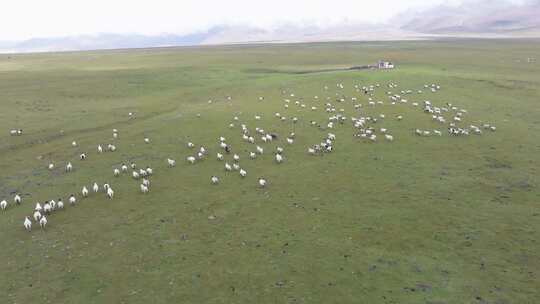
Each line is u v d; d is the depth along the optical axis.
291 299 25.95
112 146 56.34
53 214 38.50
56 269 29.94
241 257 30.47
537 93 80.88
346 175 44.41
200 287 27.38
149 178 46.00
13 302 26.59
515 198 37.91
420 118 63.97
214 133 61.16
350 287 26.83
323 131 59.75
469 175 43.28
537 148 50.66
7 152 56.53
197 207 38.66
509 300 25.22
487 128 59.03
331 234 33.09
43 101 86.31
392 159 48.47
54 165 51.38
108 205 39.81
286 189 41.69
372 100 75.56
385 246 31.23
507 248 30.38
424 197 38.66
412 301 25.38
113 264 30.28
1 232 35.50
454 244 31.14
